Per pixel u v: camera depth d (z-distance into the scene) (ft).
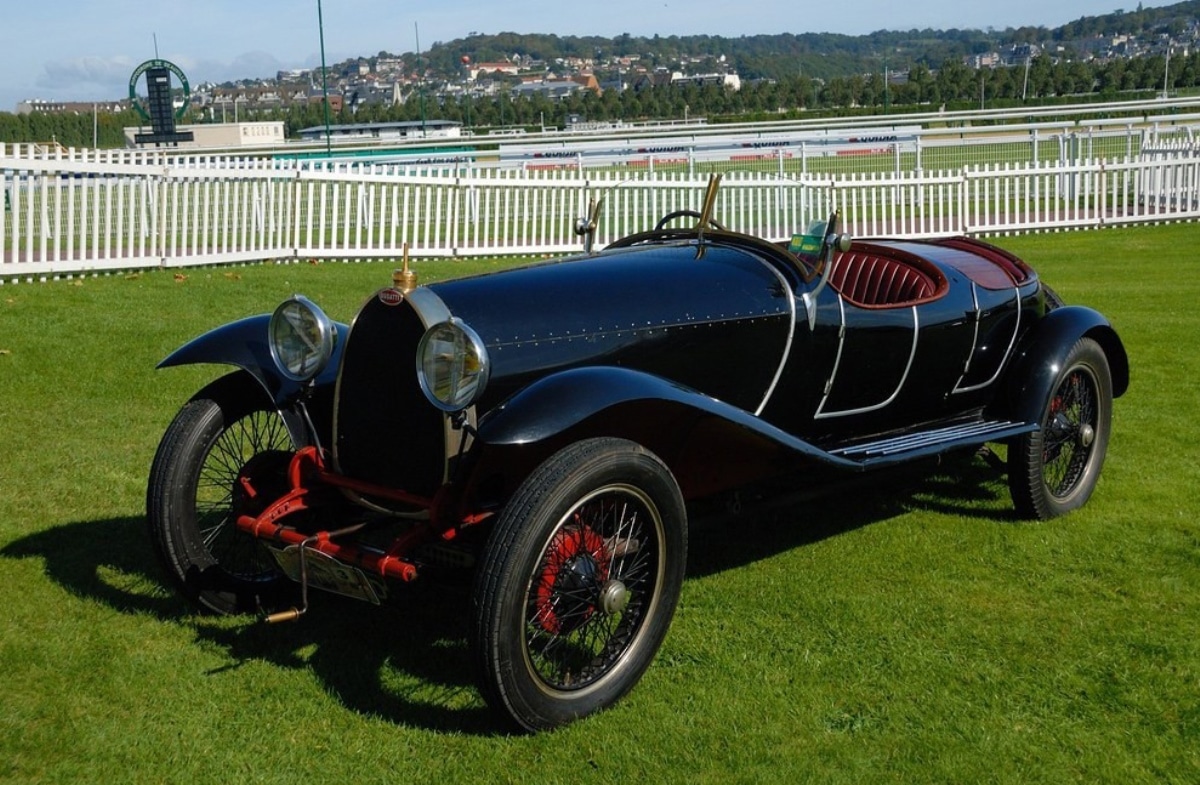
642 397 11.53
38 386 24.38
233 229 45.78
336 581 12.21
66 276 40.01
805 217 58.80
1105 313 34.58
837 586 15.01
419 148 99.30
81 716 11.69
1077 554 16.01
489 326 12.70
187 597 13.74
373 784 10.59
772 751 11.05
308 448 13.26
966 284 16.85
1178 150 69.87
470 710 11.91
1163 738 11.29
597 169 76.54
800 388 15.12
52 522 17.04
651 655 12.14
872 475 16.83
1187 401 24.13
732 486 14.49
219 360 13.65
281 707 11.94
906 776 10.67
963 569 15.53
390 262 48.60
